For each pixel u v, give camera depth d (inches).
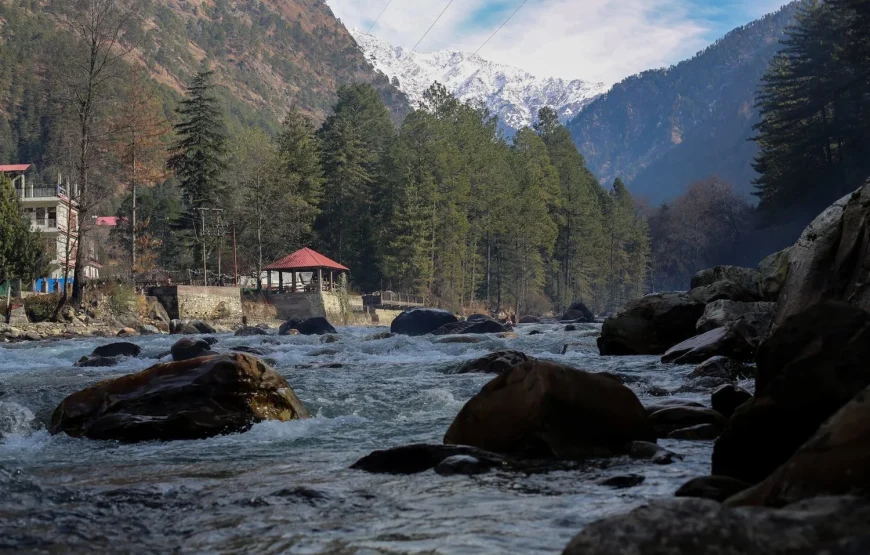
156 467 255.6
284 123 3553.2
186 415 323.0
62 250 2669.8
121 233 3811.5
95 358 767.1
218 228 2773.1
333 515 168.9
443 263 3636.8
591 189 5851.4
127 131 2365.9
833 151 2992.1
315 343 1139.9
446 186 3654.0
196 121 2849.4
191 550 143.5
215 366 342.0
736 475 179.3
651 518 93.9
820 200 2962.6
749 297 723.4
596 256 5108.3
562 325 1950.1
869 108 2787.9
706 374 456.8
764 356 181.5
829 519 86.2
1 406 364.5
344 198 3565.5
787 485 118.3
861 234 431.5
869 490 107.3
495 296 4197.8
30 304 1818.4
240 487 209.0
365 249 3651.6
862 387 162.7
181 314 2175.2
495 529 149.9
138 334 1739.7
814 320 175.6
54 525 164.9
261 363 356.2
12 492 196.2
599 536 92.6
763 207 3186.5
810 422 167.3
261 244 3058.6
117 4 1974.7
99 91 1940.2
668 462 223.1
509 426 239.6
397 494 188.7
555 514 162.1
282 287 2719.0
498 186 3981.3
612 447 246.2
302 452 279.6
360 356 807.7
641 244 5610.2
